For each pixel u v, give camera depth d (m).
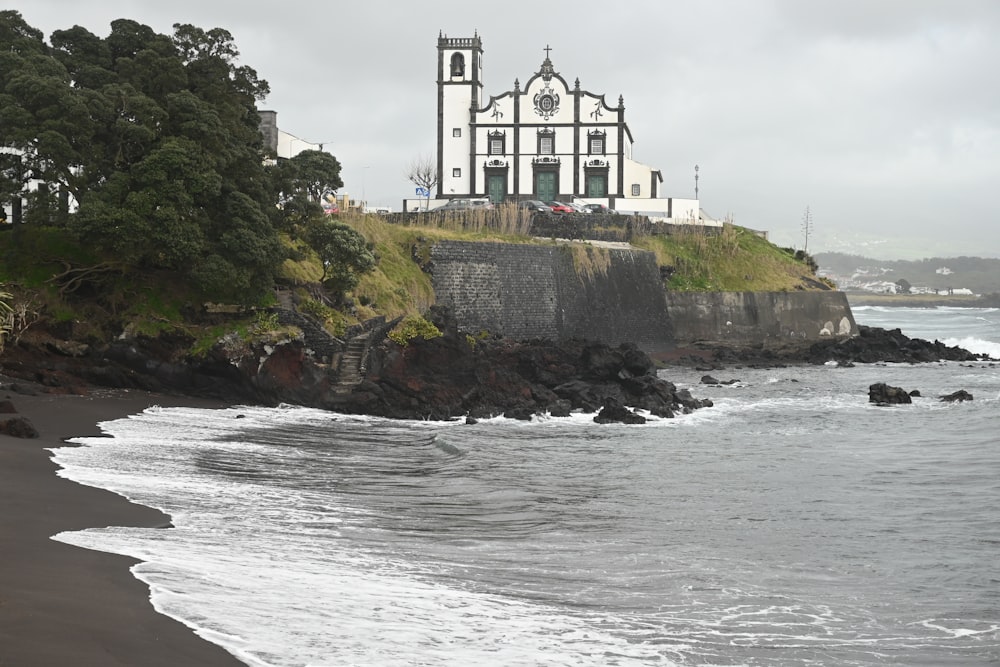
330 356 53.53
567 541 26.27
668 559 24.52
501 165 126.25
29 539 20.94
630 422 52.28
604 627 18.91
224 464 34.78
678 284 100.62
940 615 20.55
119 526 23.42
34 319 50.56
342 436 44.97
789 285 105.62
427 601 19.58
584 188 126.12
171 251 50.69
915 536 27.53
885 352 94.12
